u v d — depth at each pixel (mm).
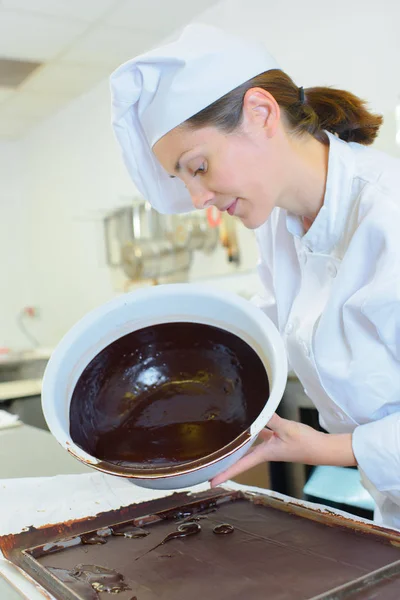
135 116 1179
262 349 981
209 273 3760
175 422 1052
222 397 1062
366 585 752
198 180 1076
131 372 1103
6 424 1903
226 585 785
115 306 1063
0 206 5871
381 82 2695
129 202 4340
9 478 1288
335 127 1206
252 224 1133
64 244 5324
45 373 981
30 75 4324
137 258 4184
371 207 1061
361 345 1079
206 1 3461
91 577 828
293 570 815
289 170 1107
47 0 3195
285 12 3109
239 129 1022
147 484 851
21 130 5684
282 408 2471
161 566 852
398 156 2652
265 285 1550
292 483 2301
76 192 5066
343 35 2836
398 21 2584
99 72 4344
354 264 1076
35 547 913
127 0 3285
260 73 1056
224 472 985
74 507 1087
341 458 1014
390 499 1199
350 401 1130
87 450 976
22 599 787
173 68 1016
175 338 1113
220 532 959
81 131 4906
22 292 6008
